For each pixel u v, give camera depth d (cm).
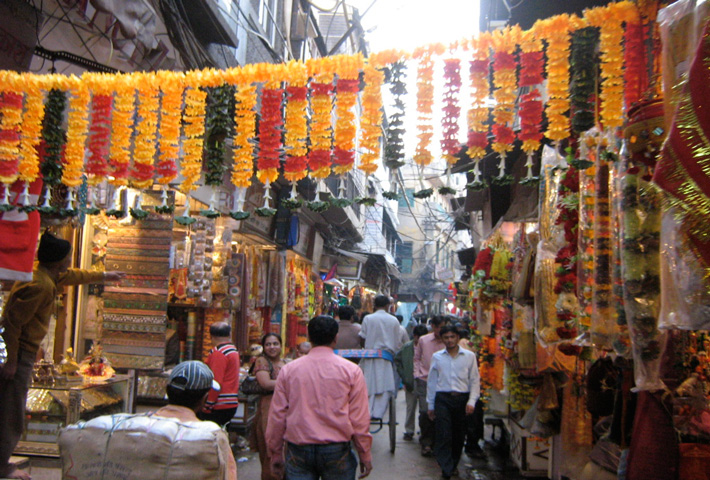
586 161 283
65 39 484
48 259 424
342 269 1858
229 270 807
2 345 372
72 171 355
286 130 329
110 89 349
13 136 354
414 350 799
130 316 662
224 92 338
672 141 197
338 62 316
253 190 868
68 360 534
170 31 547
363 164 313
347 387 369
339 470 356
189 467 229
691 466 290
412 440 805
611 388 401
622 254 270
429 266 3531
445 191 302
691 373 298
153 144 352
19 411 405
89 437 236
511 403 610
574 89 277
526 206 701
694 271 200
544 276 399
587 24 280
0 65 383
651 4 274
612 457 361
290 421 365
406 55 306
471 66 303
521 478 609
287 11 1146
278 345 508
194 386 272
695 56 195
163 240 666
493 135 312
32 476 484
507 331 641
